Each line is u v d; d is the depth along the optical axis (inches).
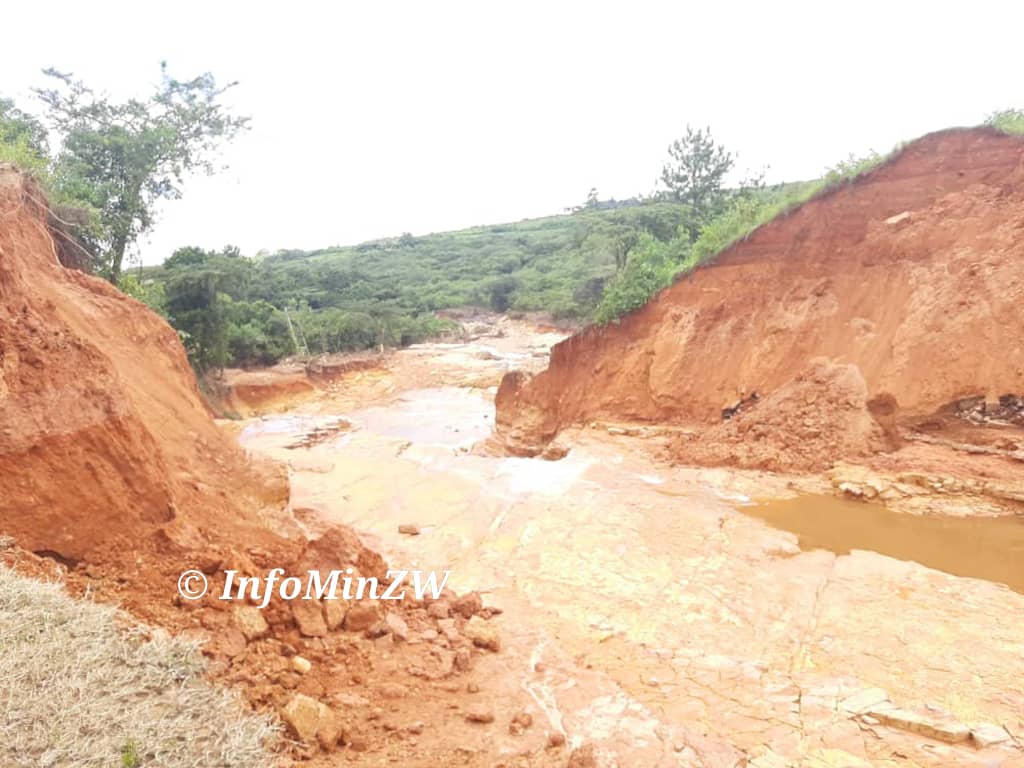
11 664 138.3
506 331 2369.6
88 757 122.3
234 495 295.3
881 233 571.5
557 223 4815.5
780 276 633.6
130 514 213.6
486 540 349.1
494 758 162.6
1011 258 485.7
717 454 504.7
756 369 601.0
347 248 4995.1
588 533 355.3
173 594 194.5
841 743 178.9
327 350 1877.5
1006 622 250.8
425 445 628.7
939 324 492.7
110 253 788.0
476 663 212.8
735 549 330.6
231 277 1275.8
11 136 597.3
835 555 324.5
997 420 448.8
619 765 163.8
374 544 341.1
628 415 697.6
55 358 220.4
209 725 143.8
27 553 183.5
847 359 536.1
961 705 196.5
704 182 1718.8
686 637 243.0
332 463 526.0
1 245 239.6
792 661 225.8
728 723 187.8
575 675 207.9
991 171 536.4
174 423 321.1
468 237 4483.3
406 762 156.9
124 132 810.8
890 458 443.5
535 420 843.4
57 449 202.5
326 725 159.0
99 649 153.2
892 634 242.5
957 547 336.2
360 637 210.4
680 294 724.7
